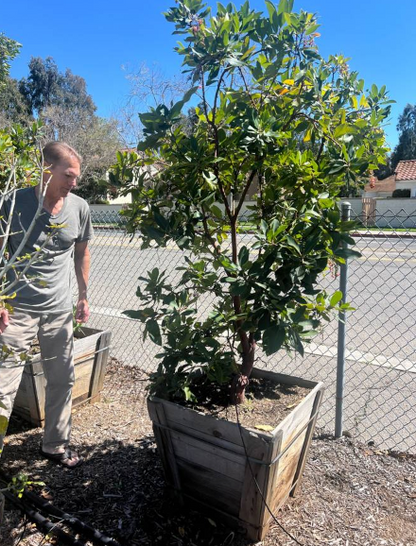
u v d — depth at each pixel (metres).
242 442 1.86
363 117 2.20
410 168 26.98
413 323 5.52
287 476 2.12
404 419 3.16
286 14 1.79
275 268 2.02
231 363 2.14
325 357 4.43
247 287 1.79
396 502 2.27
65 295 2.50
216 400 2.24
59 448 2.57
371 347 4.72
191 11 1.84
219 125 1.97
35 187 2.32
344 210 2.66
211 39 1.74
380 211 17.50
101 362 3.23
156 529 2.09
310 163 1.86
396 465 2.57
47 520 2.08
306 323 1.82
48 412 2.55
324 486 2.39
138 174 2.15
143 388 3.54
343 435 2.90
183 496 2.22
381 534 2.06
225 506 2.07
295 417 2.00
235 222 2.19
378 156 2.16
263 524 1.96
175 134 2.00
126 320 5.71
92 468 2.54
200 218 2.16
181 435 2.07
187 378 2.11
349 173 1.95
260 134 1.80
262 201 2.15
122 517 2.17
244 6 1.84
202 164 1.85
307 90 2.00
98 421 3.03
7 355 1.73
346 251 1.84
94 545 1.99
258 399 2.24
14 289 2.29
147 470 2.52
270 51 1.88
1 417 1.60
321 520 2.14
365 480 2.43
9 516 2.13
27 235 1.51
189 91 1.72
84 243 2.71
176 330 2.03
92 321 5.68
